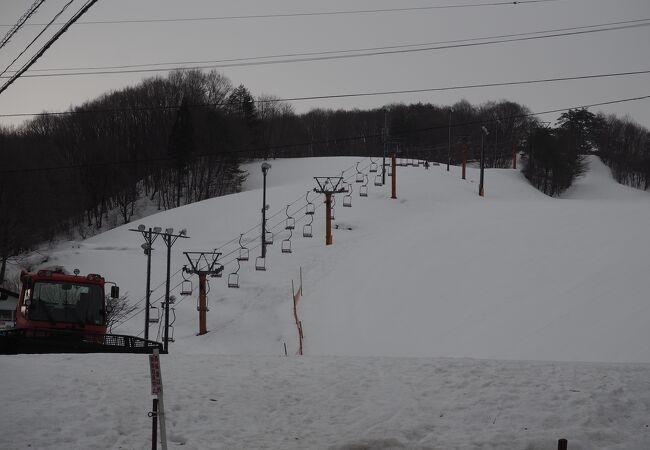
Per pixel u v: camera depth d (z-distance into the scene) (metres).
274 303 47.22
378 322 39.06
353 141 166.62
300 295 47.09
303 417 13.45
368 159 114.88
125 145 128.00
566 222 58.16
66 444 11.54
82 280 25.17
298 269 53.88
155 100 134.38
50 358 17.03
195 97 134.25
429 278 45.84
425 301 41.44
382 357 18.34
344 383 15.34
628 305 35.91
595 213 62.59
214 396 14.36
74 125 129.38
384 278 47.53
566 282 41.38
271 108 159.38
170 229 41.59
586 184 126.12
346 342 36.53
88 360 16.84
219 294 51.62
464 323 36.91
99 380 14.90
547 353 31.02
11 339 21.36
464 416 13.08
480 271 45.97
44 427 12.16
